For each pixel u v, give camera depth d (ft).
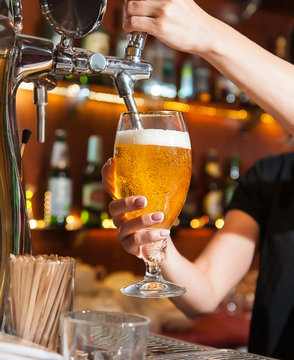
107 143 8.59
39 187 7.80
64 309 2.27
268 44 10.47
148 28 2.86
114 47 8.31
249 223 5.21
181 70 9.04
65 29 2.63
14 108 2.76
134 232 2.75
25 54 2.64
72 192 8.14
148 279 2.78
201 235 9.90
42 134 2.95
